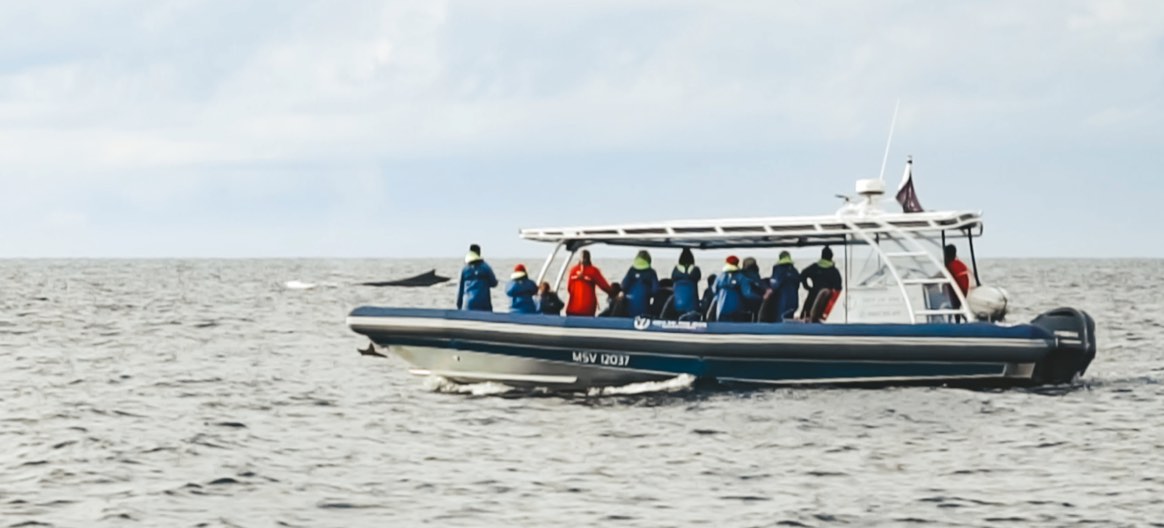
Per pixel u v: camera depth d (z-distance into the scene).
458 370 52.97
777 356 50.06
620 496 36.81
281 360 74.81
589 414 48.56
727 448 42.69
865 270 51.75
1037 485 37.88
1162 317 113.50
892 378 50.84
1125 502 35.91
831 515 34.62
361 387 60.59
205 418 51.12
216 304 139.38
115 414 52.09
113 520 34.44
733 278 51.91
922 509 35.22
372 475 39.81
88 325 103.50
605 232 53.72
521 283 53.19
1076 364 52.47
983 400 49.78
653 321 50.44
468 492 37.44
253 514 35.09
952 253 52.91
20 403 55.12
